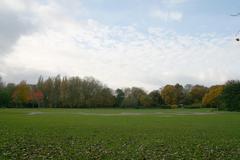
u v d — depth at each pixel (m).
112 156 18.62
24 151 19.59
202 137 30.16
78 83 185.00
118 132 34.88
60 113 99.56
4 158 17.03
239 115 91.62
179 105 191.50
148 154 19.45
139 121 59.56
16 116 73.19
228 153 19.94
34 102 174.50
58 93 183.62
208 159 17.80
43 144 23.23
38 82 186.00
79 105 183.38
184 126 46.28
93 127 42.03
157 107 190.25
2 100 162.62
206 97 181.50
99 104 186.50
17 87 167.25
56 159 17.23
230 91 142.75
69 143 24.11
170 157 18.47
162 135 31.91
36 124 46.12
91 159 17.48
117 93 195.88
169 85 198.12
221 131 37.41
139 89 197.38
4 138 26.45
